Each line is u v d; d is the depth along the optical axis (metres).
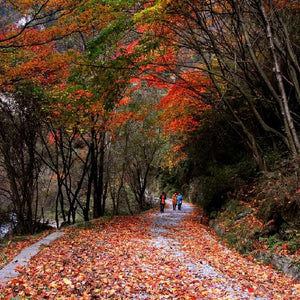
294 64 11.15
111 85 11.95
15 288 5.39
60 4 10.60
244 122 16.91
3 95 15.51
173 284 6.29
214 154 22.52
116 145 27.27
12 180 18.38
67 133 20.03
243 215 12.60
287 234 8.95
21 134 17.28
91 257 8.17
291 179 9.49
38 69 11.98
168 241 11.61
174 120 18.83
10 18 12.30
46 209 30.17
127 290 5.68
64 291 5.39
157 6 9.70
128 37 13.87
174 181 43.19
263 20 11.31
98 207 22.16
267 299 5.75
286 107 10.30
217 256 9.42
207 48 13.83
